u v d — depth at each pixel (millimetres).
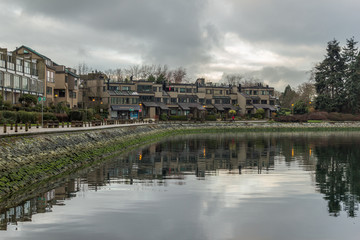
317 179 28141
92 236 14906
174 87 130375
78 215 17656
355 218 17844
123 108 109125
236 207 19500
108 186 24469
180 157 42438
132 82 119812
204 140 70000
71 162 33031
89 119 74688
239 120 126875
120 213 18047
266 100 146125
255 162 38562
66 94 89375
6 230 15500
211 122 113000
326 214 18453
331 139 75062
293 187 24906
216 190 23547
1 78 64625
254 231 15828
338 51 137125
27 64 76938
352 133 99375
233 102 142375
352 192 23469
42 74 81938
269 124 116688
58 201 20234
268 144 61969
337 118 128625
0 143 24953
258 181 26969
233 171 32031
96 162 36594
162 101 123000
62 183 25234
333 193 23141
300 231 15969
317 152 49406
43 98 46688
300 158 42438
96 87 111688
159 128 88375
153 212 18297
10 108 55781
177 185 25109
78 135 40406
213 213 18266
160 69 172625
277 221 17219
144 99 118375
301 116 126188
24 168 25234
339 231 16047
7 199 20531
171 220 17047
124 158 40250
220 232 15586
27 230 15531
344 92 133375
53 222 16594
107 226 16109
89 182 25781
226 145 59469
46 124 45469
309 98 161375
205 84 149375
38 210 18406
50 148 31516
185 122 106750
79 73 151375
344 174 30672
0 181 21703
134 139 60750
